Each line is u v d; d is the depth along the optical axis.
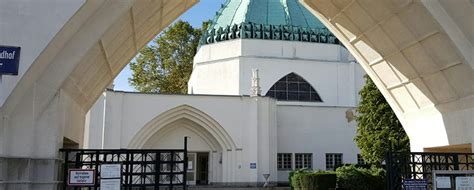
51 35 8.44
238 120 35.47
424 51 11.60
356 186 26.17
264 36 41.81
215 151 36.00
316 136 38.97
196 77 42.31
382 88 14.55
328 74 41.56
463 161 12.72
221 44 42.00
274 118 36.44
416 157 12.73
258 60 40.66
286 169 38.16
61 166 10.04
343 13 12.98
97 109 33.62
